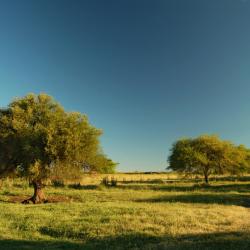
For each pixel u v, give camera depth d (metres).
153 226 16.72
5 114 36.78
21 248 13.43
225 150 63.12
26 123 35.94
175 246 12.96
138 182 69.44
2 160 35.44
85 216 20.11
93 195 40.53
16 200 37.09
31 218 19.56
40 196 35.88
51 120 35.72
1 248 13.45
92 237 15.25
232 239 13.73
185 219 18.41
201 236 14.69
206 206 25.66
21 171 35.09
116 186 55.97
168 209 22.36
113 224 17.30
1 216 20.61
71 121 35.97
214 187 52.19
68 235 15.85
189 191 45.12
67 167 35.19
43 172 34.41
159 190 47.12
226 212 21.25
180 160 63.19
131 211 21.31
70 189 50.25
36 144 34.50
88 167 37.59
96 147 36.84
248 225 17.14
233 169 65.38
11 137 35.03
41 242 14.62
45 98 36.75
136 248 13.08
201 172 65.00
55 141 34.09
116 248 13.41
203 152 63.97
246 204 29.25
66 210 22.84
